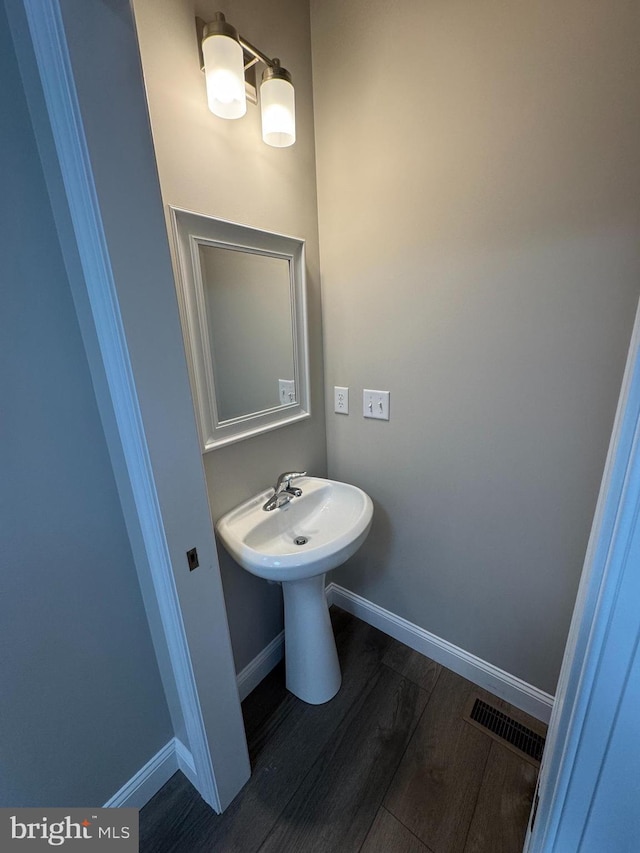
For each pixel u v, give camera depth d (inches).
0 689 31.0
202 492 35.2
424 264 46.9
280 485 52.8
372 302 52.8
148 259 28.1
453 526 54.0
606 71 32.3
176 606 35.0
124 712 40.6
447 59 39.6
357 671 60.6
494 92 37.8
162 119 35.4
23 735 32.9
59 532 32.6
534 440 44.4
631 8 30.3
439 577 57.8
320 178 52.8
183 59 36.1
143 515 33.1
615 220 34.9
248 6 40.6
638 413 15.5
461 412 49.0
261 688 58.7
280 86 39.9
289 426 57.1
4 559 29.8
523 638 51.7
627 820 20.1
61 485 32.2
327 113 49.8
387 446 57.7
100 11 23.2
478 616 55.3
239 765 44.5
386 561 63.6
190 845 40.8
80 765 37.5
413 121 43.4
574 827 22.0
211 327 43.7
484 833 40.8
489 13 36.2
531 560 48.3
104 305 27.3
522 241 39.8
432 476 54.1
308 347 56.9
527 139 37.2
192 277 40.6
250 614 56.7
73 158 24.3
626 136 32.8
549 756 26.6
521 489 46.8
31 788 34.1
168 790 45.8
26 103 26.4
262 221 46.8
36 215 28.1
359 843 40.4
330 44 47.2
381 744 49.8
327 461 66.4
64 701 35.3
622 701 18.3
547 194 37.5
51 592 32.9
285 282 51.7
